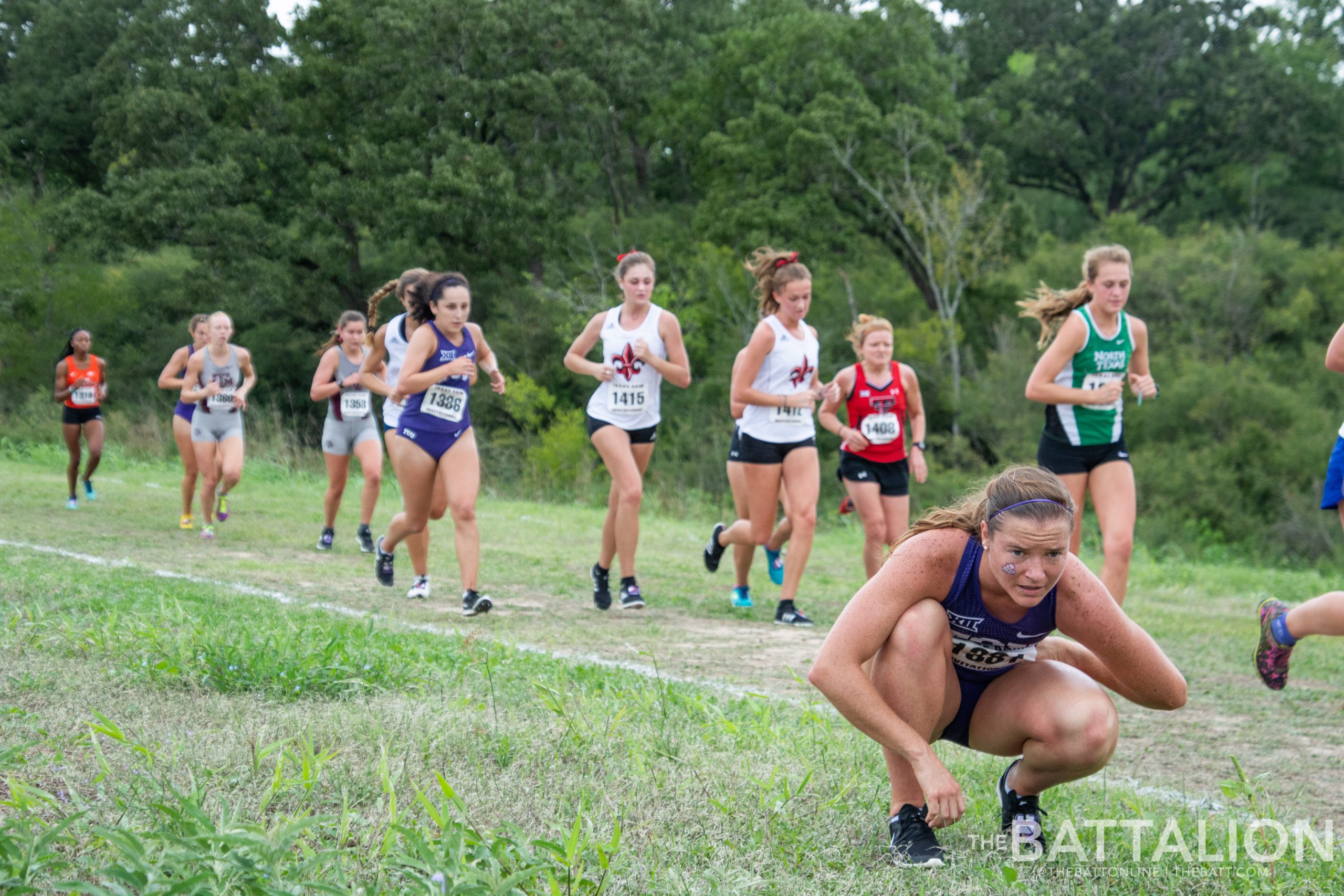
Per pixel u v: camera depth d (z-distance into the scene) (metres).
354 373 9.54
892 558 2.81
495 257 33.09
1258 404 27.53
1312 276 32.09
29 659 4.22
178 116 33.75
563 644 5.86
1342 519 4.50
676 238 36.34
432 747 3.37
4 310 35.31
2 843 2.14
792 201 32.22
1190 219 47.28
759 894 2.50
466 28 32.84
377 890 2.23
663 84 38.78
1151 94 45.03
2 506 11.41
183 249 37.94
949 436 31.41
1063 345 6.01
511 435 30.62
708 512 18.77
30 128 42.31
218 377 9.86
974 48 48.66
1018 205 34.75
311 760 2.93
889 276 35.41
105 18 41.88
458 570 8.96
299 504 13.82
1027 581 2.60
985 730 2.99
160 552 8.58
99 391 12.18
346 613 6.08
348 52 34.53
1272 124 44.00
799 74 33.59
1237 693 5.73
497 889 2.17
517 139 33.22
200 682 4.07
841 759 3.63
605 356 7.29
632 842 2.75
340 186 32.78
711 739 3.72
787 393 7.17
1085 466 6.17
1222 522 26.08
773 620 7.28
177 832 2.40
